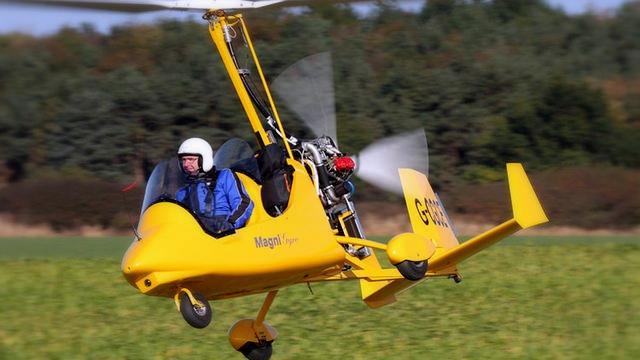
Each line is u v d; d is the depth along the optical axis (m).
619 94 97.12
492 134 87.56
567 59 101.81
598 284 43.75
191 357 33.19
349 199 28.20
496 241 28.23
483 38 98.94
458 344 34.03
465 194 82.06
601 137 86.44
